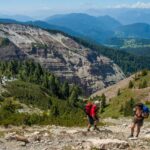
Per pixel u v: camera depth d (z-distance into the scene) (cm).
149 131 3106
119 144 2081
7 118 3616
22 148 2042
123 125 3812
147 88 13225
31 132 2686
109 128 3506
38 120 3600
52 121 3606
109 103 13238
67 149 2009
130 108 8756
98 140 2145
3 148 2017
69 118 3866
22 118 3531
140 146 2181
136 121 2650
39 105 14512
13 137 2216
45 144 2164
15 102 13450
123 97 13112
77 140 2295
